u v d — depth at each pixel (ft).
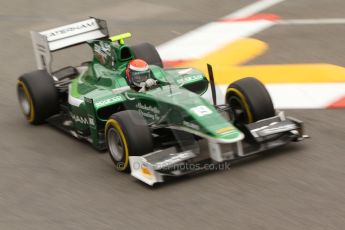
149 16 179.42
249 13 176.55
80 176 92.94
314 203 80.64
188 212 80.38
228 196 83.51
